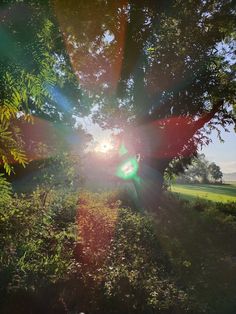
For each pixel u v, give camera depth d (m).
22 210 7.63
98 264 7.23
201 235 12.12
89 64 19.03
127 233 10.13
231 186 63.09
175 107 21.67
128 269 7.32
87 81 20.08
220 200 30.17
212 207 21.20
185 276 7.82
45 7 3.38
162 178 22.52
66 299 5.57
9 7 3.21
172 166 24.45
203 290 7.09
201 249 10.39
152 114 21.91
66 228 9.15
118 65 19.77
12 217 6.79
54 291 5.54
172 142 22.28
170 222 13.83
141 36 18.62
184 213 17.20
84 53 17.70
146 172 22.16
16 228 6.70
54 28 3.67
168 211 17.72
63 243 7.93
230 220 16.48
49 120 20.58
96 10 15.02
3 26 3.19
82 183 15.11
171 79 21.02
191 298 6.34
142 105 21.53
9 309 5.06
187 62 21.03
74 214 10.37
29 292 5.27
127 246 8.94
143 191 21.47
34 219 7.92
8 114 3.47
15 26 3.24
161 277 7.34
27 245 6.50
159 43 20.55
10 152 3.72
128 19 17.83
